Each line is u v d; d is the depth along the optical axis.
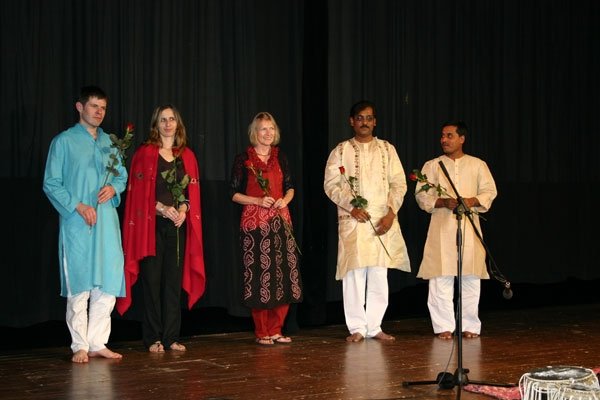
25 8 5.62
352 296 6.11
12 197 5.59
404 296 7.31
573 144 8.09
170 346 5.61
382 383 4.55
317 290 6.66
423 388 4.43
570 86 8.05
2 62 5.56
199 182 6.16
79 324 5.20
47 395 4.27
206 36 6.27
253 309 5.86
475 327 6.26
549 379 3.58
